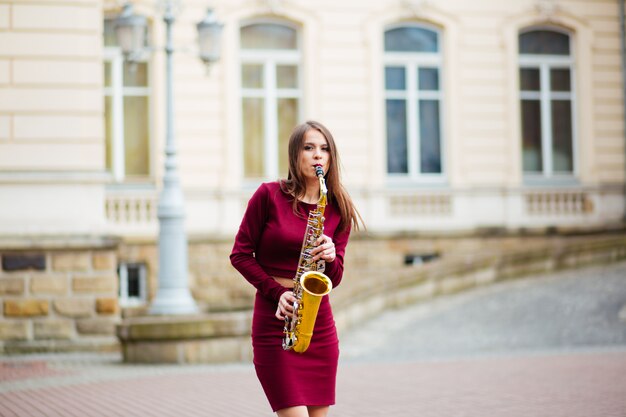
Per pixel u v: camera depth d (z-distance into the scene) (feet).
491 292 66.33
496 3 81.10
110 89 72.28
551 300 62.64
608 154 83.30
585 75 83.51
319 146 20.02
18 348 57.00
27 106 58.18
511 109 81.15
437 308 63.41
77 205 58.39
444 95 80.43
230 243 72.54
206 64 56.39
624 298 61.72
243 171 76.18
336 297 57.00
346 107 77.30
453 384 39.91
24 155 58.03
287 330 19.25
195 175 73.10
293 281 19.88
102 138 59.06
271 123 76.54
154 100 72.33
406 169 79.92
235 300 72.33
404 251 77.15
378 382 41.22
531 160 83.46
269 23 76.84
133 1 71.72
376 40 77.87
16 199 57.82
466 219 79.20
